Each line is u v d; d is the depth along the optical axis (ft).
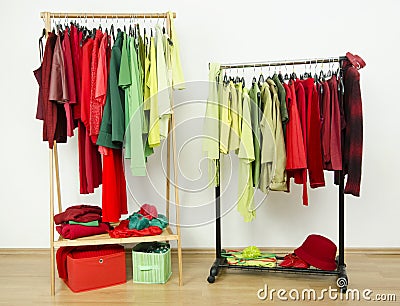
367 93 11.95
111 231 10.07
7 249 12.38
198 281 10.23
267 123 9.59
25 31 12.07
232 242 12.30
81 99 9.70
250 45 12.05
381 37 11.85
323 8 11.93
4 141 12.26
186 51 12.10
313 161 9.53
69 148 12.23
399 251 12.03
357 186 9.14
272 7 11.98
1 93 12.18
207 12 12.03
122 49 9.69
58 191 11.20
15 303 9.14
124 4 12.02
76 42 9.81
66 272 10.13
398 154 12.02
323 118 9.57
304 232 12.17
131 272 10.91
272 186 9.73
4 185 12.32
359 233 12.13
